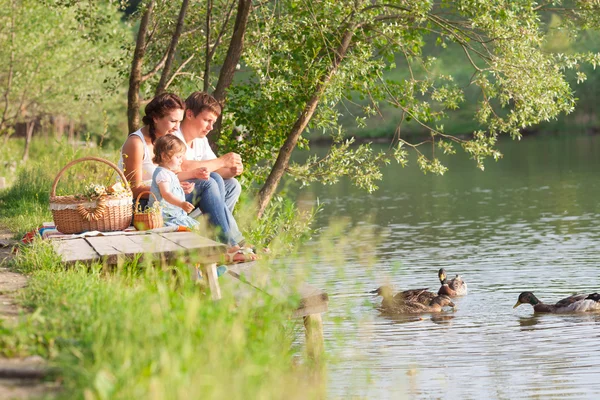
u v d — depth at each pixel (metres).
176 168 9.60
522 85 17.39
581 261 18.88
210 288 7.27
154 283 6.85
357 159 18.28
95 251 7.69
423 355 11.28
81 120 55.66
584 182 37.62
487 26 17.50
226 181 10.52
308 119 17.58
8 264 8.41
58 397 4.27
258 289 6.59
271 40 17.11
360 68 17.23
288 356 6.16
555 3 18.36
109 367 4.45
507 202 31.80
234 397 4.27
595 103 76.88
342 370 8.86
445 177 44.72
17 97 41.91
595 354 11.32
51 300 6.29
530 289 16.31
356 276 16.84
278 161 17.62
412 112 18.56
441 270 16.86
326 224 27.28
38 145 49.72
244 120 17.80
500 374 10.23
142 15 18.66
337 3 17.16
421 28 17.88
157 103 10.29
